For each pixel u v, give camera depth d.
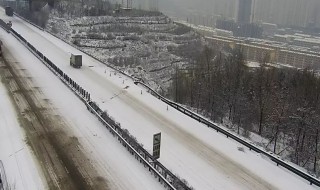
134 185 23.83
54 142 29.34
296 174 26.47
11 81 45.47
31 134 30.53
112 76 52.06
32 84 44.97
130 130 32.97
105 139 30.48
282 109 43.34
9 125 32.03
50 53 64.25
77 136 30.75
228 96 48.69
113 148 28.91
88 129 32.34
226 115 48.16
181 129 33.88
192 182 24.67
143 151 27.47
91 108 36.38
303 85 50.47
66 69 53.91
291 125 41.06
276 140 39.34
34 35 81.44
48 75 49.62
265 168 27.16
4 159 26.14
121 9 133.12
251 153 29.59
